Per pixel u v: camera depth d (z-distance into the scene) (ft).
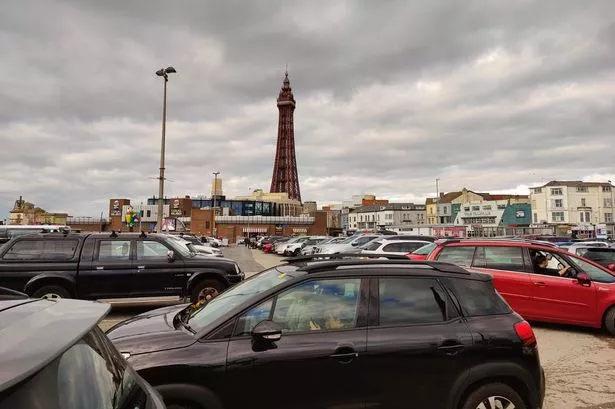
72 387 5.91
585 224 270.05
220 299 14.92
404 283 13.79
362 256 16.60
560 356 24.09
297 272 13.84
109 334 13.37
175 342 12.08
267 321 11.80
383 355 12.47
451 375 12.80
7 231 74.90
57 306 7.86
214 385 11.52
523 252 31.22
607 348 25.68
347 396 12.12
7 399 4.93
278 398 11.80
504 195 388.57
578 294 28.99
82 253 32.83
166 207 404.77
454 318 13.52
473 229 256.11
